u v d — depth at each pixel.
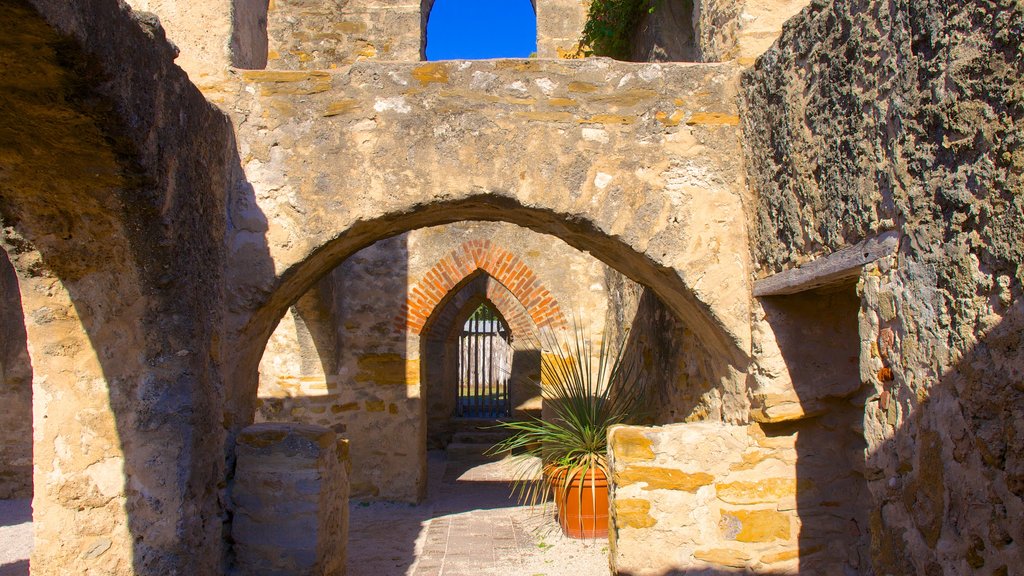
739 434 4.45
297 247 4.27
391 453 8.34
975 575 2.38
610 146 4.41
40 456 3.33
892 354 2.87
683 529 4.43
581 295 9.10
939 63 2.54
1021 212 2.16
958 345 2.46
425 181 4.34
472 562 5.79
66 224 3.05
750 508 4.40
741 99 4.39
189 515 3.34
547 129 4.40
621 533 4.44
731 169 4.43
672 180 4.41
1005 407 2.23
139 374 3.30
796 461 4.38
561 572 5.48
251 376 4.59
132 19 2.68
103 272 3.19
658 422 6.34
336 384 8.46
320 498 4.16
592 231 4.46
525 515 7.54
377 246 8.68
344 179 4.32
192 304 3.37
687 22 6.38
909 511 2.77
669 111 4.44
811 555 4.35
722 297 4.38
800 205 3.71
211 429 3.57
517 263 9.01
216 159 3.80
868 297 3.04
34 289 3.23
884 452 2.93
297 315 7.96
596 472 6.39
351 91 4.37
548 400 7.97
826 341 4.25
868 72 3.04
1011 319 2.21
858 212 3.13
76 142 2.68
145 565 3.29
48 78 2.38
